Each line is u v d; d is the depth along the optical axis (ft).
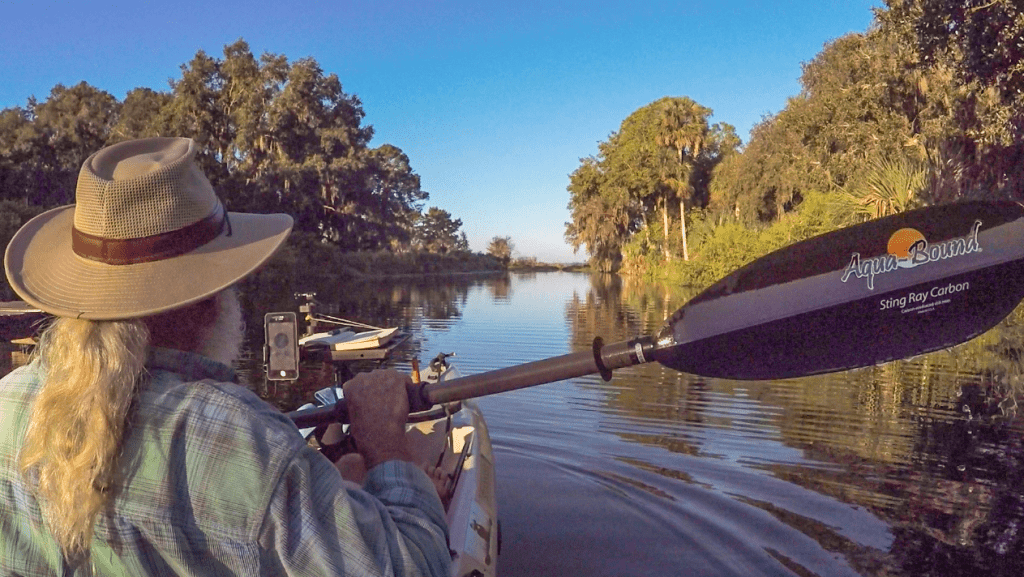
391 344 10.73
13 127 148.15
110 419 3.19
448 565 4.01
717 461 16.48
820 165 93.86
